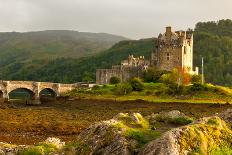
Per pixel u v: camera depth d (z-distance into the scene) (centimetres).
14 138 6141
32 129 7162
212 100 12600
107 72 18725
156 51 18575
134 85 14825
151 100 12862
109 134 2733
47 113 10425
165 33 18125
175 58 17738
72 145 2900
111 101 13212
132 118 3216
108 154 2620
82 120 8744
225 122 2891
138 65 18675
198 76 16412
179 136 2472
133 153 2572
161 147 2425
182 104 11812
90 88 16438
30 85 16238
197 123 2755
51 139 3797
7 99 15062
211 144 2530
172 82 14788
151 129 3056
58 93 17000
